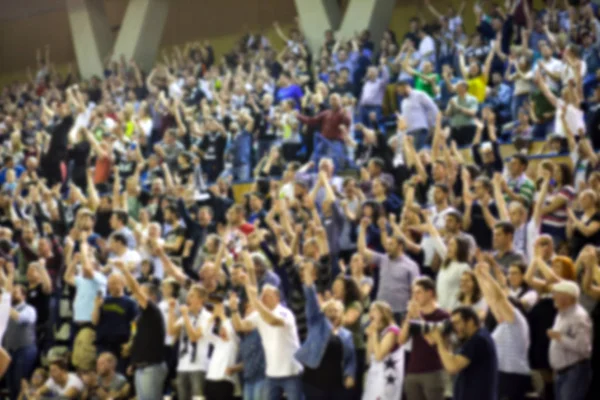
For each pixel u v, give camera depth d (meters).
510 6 26.36
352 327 12.76
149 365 13.60
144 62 33.28
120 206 19.16
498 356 11.02
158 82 29.14
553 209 14.44
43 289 16.72
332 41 27.58
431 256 14.57
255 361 12.70
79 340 15.27
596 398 10.99
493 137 18.00
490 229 14.88
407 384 11.27
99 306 14.95
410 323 11.02
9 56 39.62
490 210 15.45
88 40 34.09
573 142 16.58
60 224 20.17
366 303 13.77
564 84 19.89
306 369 12.20
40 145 25.41
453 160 16.27
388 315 11.84
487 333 10.18
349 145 20.44
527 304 11.62
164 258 14.87
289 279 15.08
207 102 26.83
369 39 27.02
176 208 17.45
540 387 12.04
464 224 14.91
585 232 13.40
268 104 23.20
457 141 19.67
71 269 15.84
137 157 22.67
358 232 15.73
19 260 18.25
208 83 27.48
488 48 23.89
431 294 11.34
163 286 14.25
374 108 23.33
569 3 23.78
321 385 12.09
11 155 24.64
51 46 38.62
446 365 10.11
